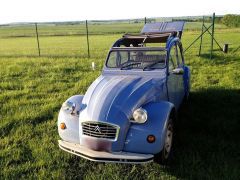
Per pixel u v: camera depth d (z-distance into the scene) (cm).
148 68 559
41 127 629
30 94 887
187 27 5353
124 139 430
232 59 1429
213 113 682
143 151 428
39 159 494
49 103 790
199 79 1013
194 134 573
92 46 2873
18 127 627
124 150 434
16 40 4569
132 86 488
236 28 4919
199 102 761
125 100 449
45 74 1180
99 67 1275
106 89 475
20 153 519
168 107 460
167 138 467
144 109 436
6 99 844
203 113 683
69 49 2598
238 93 836
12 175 450
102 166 471
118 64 584
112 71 575
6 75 1171
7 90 944
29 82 1035
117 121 423
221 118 649
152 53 560
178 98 658
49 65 1387
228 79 990
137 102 455
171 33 650
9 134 599
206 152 502
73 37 4756
